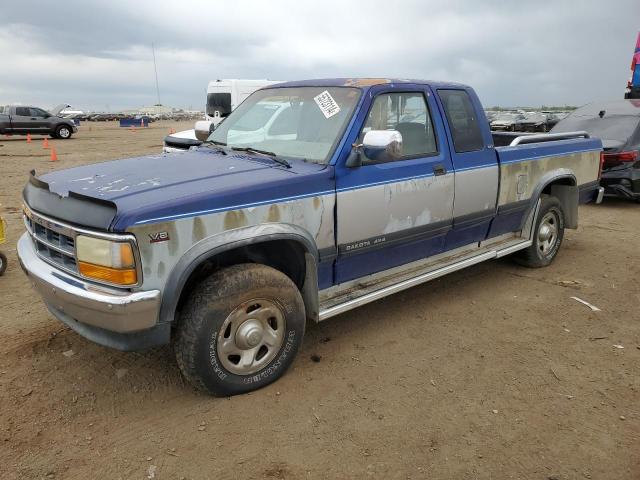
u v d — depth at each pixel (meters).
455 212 4.55
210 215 3.03
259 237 3.20
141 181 3.25
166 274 2.92
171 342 3.87
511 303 4.95
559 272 5.84
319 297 3.88
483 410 3.27
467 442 2.97
